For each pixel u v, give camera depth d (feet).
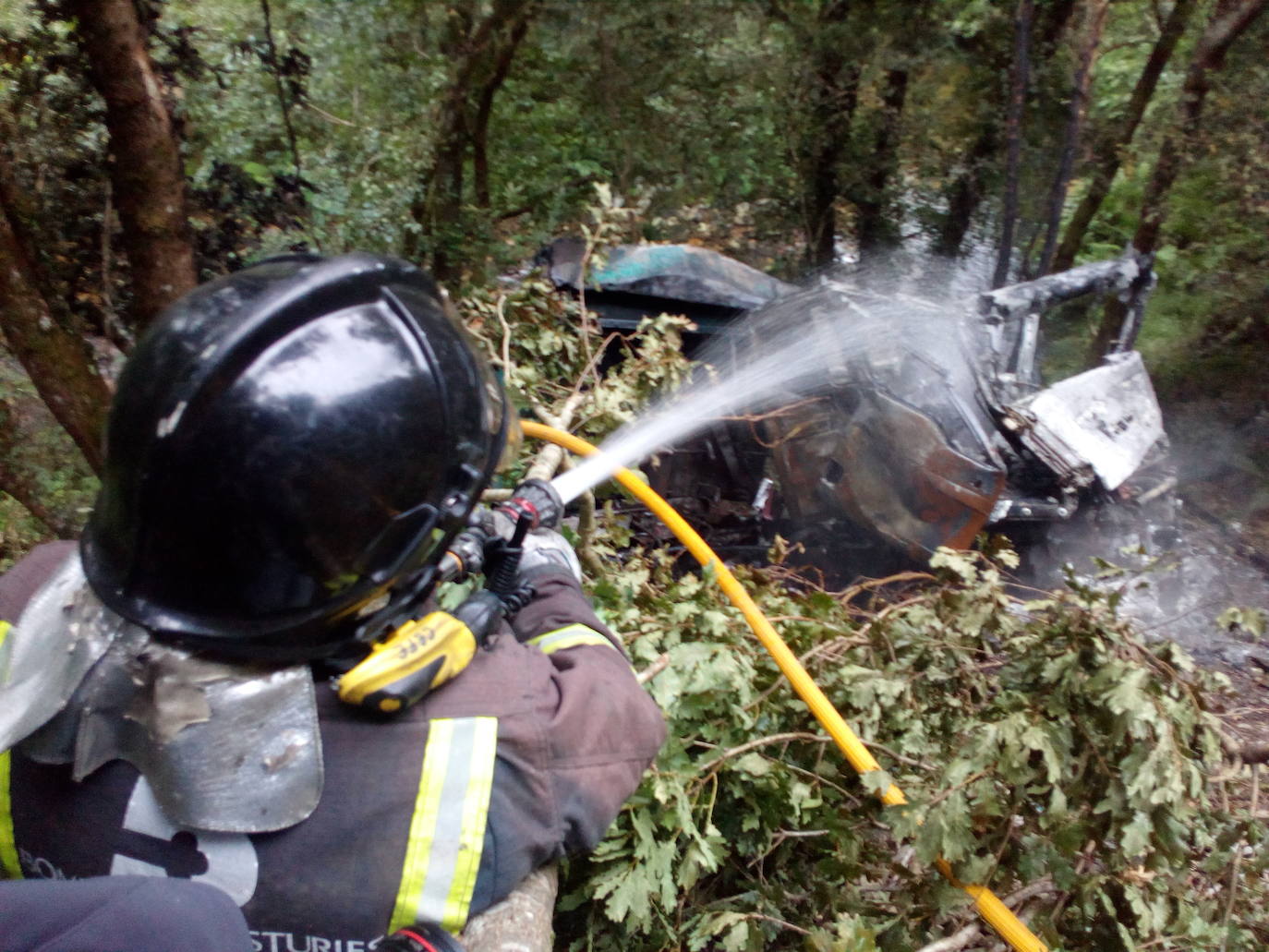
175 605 3.85
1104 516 18.49
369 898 3.87
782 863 8.17
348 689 3.88
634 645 8.45
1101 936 7.27
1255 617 8.48
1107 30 32.14
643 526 17.71
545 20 27.40
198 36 19.58
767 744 8.04
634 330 18.45
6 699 4.03
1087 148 28.81
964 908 7.80
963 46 29.37
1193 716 7.60
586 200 29.19
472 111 26.61
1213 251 27.40
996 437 18.08
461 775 3.96
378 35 24.84
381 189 23.29
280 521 3.72
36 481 14.96
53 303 13.55
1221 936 7.38
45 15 13.87
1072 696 7.57
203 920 3.32
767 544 19.06
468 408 4.26
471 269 25.59
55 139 14.67
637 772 4.60
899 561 18.63
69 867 3.91
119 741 3.89
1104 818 7.32
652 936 7.50
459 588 6.97
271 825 3.77
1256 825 7.81
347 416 3.79
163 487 3.74
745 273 20.06
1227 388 27.50
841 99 30.09
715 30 28.81
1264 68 25.44
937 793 7.02
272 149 21.76
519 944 4.17
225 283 4.09
